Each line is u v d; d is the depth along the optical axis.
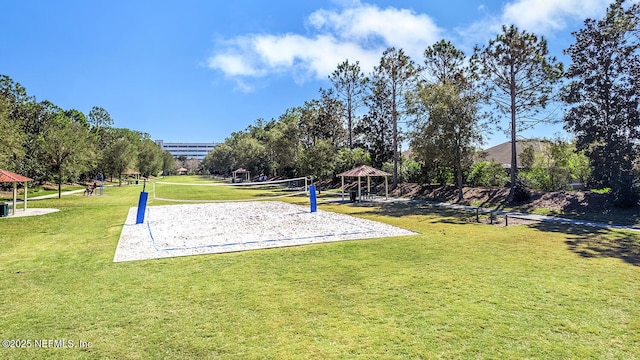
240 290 6.71
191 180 75.12
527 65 20.64
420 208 20.95
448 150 21.38
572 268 7.94
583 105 18.50
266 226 14.92
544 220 15.16
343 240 11.45
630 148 17.23
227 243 11.27
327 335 4.86
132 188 45.53
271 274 7.75
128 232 13.48
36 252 10.11
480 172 26.42
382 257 9.11
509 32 20.72
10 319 5.49
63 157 29.59
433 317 5.39
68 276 7.73
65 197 30.30
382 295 6.36
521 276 7.38
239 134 92.25
